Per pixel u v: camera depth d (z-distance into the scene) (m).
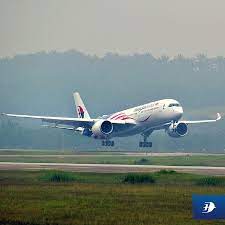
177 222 107.25
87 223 105.62
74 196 133.38
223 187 151.62
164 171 181.12
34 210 116.19
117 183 159.50
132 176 162.88
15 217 110.19
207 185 156.50
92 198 130.62
